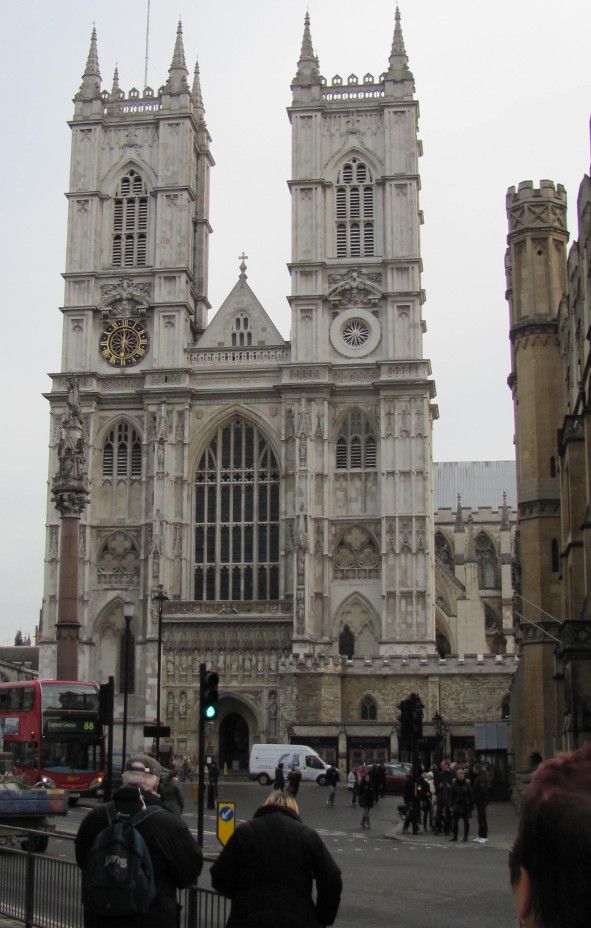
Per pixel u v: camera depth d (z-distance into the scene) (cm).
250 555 11788
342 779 9869
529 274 7400
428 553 11344
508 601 14412
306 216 12269
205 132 13538
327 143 12481
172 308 12244
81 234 12550
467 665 10344
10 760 6450
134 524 11944
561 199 7488
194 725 11144
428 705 10325
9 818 4159
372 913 2683
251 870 1284
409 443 11588
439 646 13238
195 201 13288
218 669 11219
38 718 6462
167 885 1352
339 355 12019
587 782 573
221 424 12025
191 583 11719
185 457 11831
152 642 11325
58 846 3700
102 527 11962
